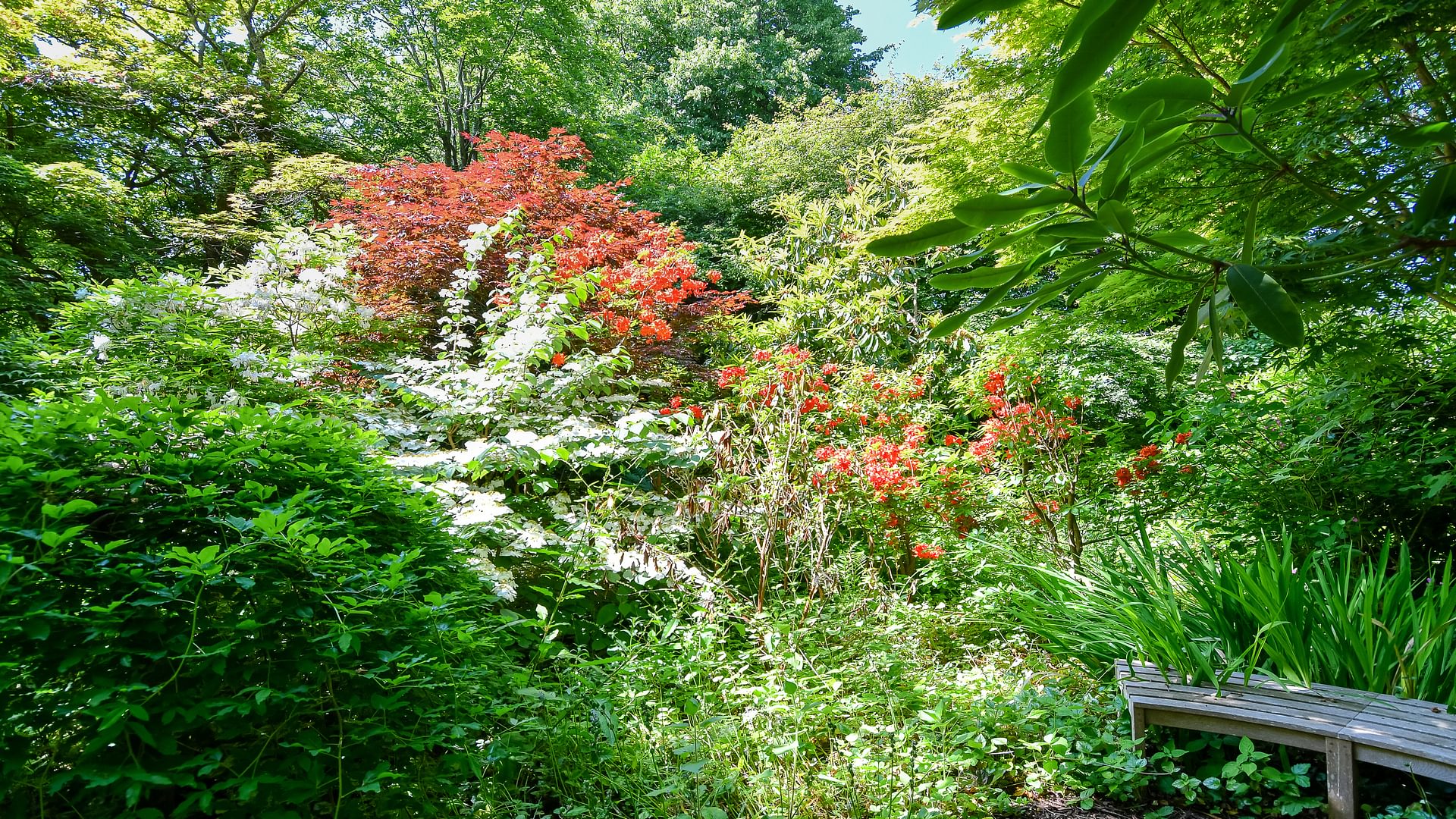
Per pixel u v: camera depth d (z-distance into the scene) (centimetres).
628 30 2064
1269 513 361
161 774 155
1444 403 318
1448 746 194
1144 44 236
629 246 633
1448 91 101
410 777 190
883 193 915
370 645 190
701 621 332
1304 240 147
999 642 349
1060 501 427
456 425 424
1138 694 245
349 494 222
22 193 888
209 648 165
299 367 407
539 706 240
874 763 232
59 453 182
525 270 583
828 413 490
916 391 551
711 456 400
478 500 330
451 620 214
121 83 1091
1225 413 379
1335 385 343
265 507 182
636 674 294
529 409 435
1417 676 235
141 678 163
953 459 450
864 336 725
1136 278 219
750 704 279
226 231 1033
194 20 1254
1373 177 131
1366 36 94
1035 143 331
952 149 391
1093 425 620
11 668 154
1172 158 170
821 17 2177
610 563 344
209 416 208
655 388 571
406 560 191
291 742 177
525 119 1549
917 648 336
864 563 425
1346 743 208
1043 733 262
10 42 1073
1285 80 157
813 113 1413
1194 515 399
